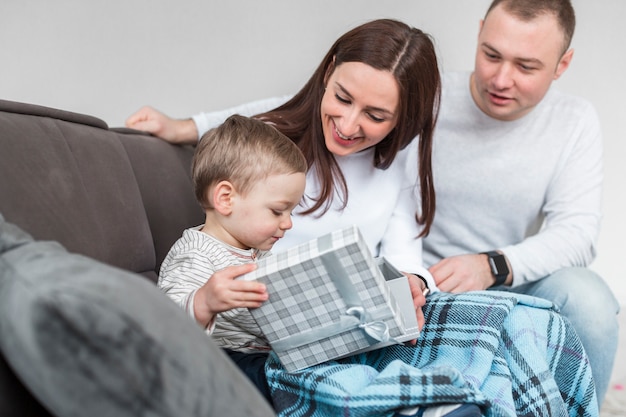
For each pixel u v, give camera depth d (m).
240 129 1.29
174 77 2.56
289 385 1.13
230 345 1.28
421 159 1.62
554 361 1.33
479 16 2.73
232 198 1.26
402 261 1.64
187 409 0.68
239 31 2.59
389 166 1.63
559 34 1.71
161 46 2.53
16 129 1.12
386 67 1.39
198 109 2.60
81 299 0.64
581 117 1.93
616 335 1.70
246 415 0.73
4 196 1.02
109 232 1.27
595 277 1.74
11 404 0.76
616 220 3.05
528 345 1.25
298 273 1.05
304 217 1.58
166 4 2.52
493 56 1.75
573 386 1.33
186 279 1.21
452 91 1.94
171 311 0.72
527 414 1.20
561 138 1.91
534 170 1.90
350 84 1.39
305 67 2.64
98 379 0.65
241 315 1.25
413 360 1.26
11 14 2.41
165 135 1.76
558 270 1.77
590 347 1.67
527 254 1.74
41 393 0.68
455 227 1.94
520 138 1.90
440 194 1.93
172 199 1.60
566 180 1.91
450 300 1.32
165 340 0.68
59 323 0.64
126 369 0.65
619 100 2.98
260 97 2.64
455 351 1.23
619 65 2.97
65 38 2.45
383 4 2.68
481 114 1.89
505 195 1.91
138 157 1.54
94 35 2.47
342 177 1.54
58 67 2.46
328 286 1.06
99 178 1.30
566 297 1.69
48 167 1.15
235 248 1.29
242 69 2.61
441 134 1.93
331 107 1.44
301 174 1.29
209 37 2.57
